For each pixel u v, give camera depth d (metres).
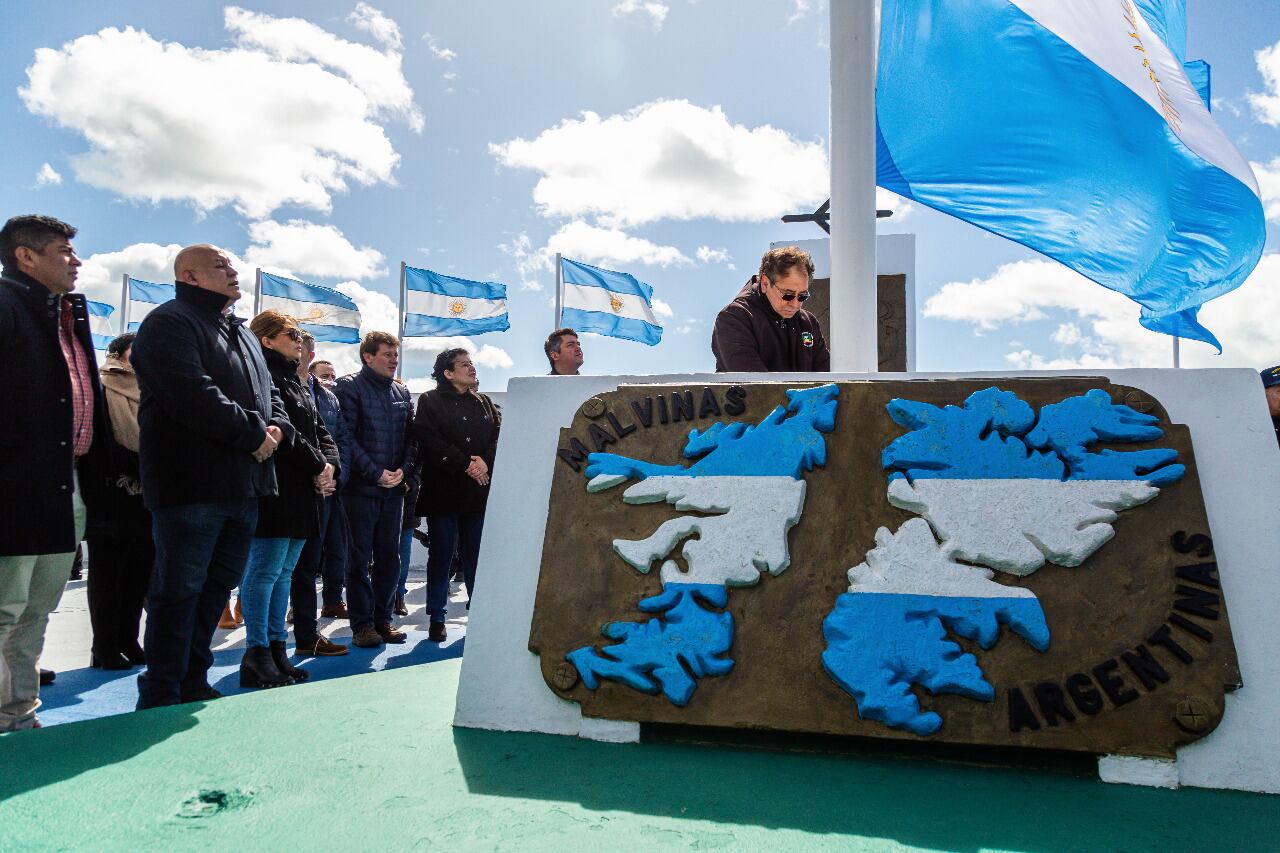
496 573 2.23
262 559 3.79
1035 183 3.71
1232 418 2.03
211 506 2.79
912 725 1.84
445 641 5.19
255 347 3.19
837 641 1.94
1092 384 2.11
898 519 2.06
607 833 1.50
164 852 1.44
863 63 3.40
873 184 3.41
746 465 2.16
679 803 1.64
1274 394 3.37
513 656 2.13
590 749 1.95
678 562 2.10
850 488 2.11
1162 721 1.77
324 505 4.74
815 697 1.91
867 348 3.37
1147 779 1.75
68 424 2.80
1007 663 1.87
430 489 5.24
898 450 2.10
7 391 2.67
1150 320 4.28
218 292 2.98
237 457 2.85
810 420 2.18
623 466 2.22
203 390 2.72
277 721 2.18
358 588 4.96
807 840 1.48
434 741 2.01
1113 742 1.77
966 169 3.78
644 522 2.16
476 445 5.27
